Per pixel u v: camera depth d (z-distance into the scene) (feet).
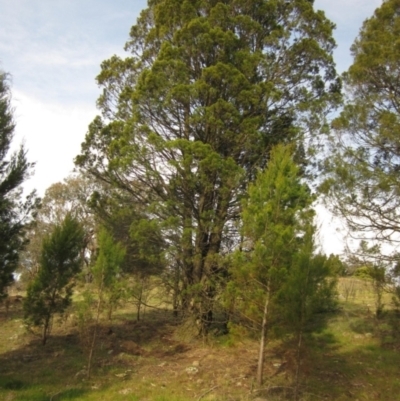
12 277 44.39
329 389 36.47
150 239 51.96
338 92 56.18
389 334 49.93
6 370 43.65
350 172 46.75
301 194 37.91
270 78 55.01
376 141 46.50
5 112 44.68
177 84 50.14
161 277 56.24
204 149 46.80
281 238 35.09
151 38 59.21
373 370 40.70
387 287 48.93
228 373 40.91
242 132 50.08
